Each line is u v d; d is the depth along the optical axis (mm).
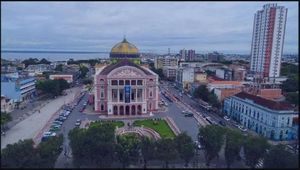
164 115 178000
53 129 143250
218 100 189625
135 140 100312
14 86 189625
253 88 192500
